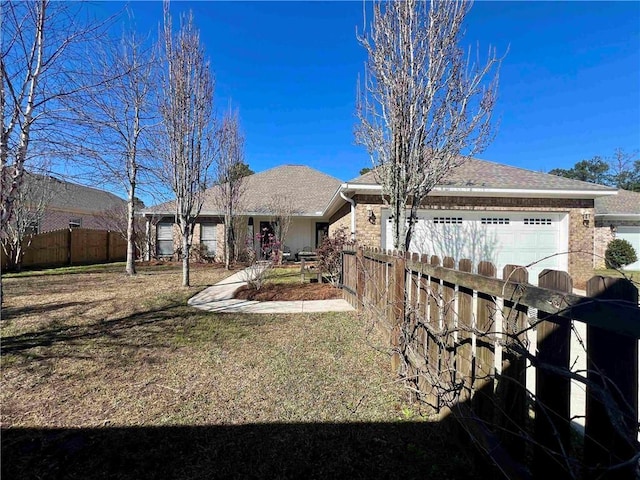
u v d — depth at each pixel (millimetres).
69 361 3842
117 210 20188
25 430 2533
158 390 3152
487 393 1973
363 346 4309
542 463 1533
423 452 2236
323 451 2260
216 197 15844
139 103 10008
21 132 4289
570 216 10906
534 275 10820
